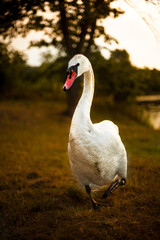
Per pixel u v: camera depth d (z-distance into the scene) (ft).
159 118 48.16
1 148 26.13
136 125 41.75
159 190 12.00
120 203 11.29
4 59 18.58
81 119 9.86
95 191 13.01
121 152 10.78
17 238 9.30
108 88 53.42
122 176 11.51
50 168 19.38
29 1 12.92
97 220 9.87
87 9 13.62
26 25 15.12
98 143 9.75
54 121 43.70
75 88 44.75
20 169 18.43
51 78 54.19
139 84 50.21
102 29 16.38
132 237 8.77
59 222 10.11
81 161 10.09
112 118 45.39
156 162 19.12
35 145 27.81
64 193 13.35
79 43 32.12
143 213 10.19
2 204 12.04
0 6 13.01
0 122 43.47
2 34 15.56
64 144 28.43
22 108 58.44
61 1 13.24
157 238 8.59
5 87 82.89
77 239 8.86
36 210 11.66
